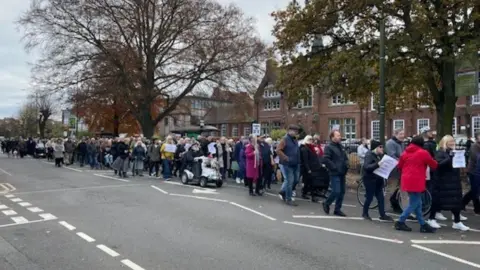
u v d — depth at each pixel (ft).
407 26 54.75
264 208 35.81
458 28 50.42
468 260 21.11
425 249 23.11
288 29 62.28
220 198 41.47
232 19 112.68
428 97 74.18
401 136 34.58
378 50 53.21
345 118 166.81
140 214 32.63
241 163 52.80
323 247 23.25
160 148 64.64
